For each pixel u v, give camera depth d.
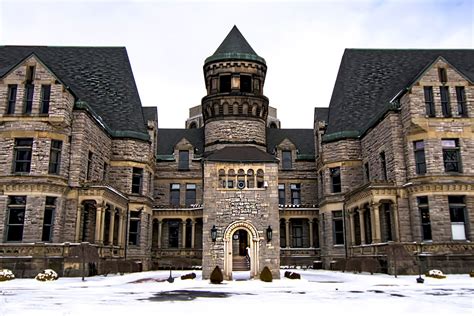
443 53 45.06
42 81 31.44
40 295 18.56
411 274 29.42
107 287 22.45
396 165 33.22
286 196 50.16
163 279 28.19
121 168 40.91
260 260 27.08
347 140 42.59
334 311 13.52
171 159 50.53
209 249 26.95
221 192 27.83
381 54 47.22
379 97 43.84
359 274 31.89
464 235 30.81
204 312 13.17
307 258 45.78
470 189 31.02
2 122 30.67
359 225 39.09
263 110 50.59
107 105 42.28
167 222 48.38
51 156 31.11
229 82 50.62
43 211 29.72
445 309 13.87
